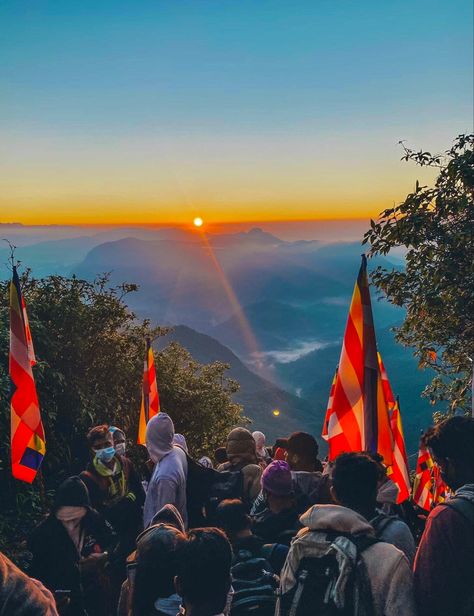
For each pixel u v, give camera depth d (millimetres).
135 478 6586
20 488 10273
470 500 3025
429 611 2945
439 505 3084
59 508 5422
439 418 12805
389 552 3078
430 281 10438
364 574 3039
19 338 7465
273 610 3855
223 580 3092
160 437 6016
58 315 14531
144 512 5957
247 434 6473
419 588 2977
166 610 3719
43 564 5477
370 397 5148
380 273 11062
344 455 3598
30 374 7488
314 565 3133
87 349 15273
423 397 12992
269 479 4602
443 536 2957
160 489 5805
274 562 4262
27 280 14805
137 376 16828
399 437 7543
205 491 6148
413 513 6969
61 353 14539
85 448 13516
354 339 5215
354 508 3508
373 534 3211
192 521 6152
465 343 11242
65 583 5477
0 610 1820
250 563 4055
